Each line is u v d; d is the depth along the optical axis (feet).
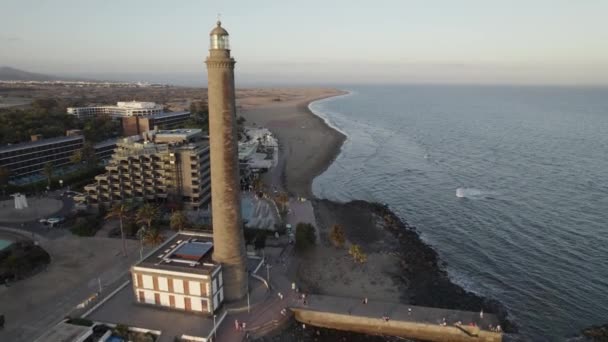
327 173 570.46
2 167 431.02
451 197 464.24
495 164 611.47
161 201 397.60
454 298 261.24
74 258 286.66
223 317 219.82
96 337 203.31
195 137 448.24
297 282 269.64
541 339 224.74
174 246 252.83
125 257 288.71
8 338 200.13
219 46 200.75
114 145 573.74
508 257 319.88
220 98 205.67
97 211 371.56
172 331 207.21
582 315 246.68
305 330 228.63
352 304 241.35
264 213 385.91
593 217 396.57
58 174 479.82
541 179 526.98
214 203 224.12
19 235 322.96
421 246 337.11
